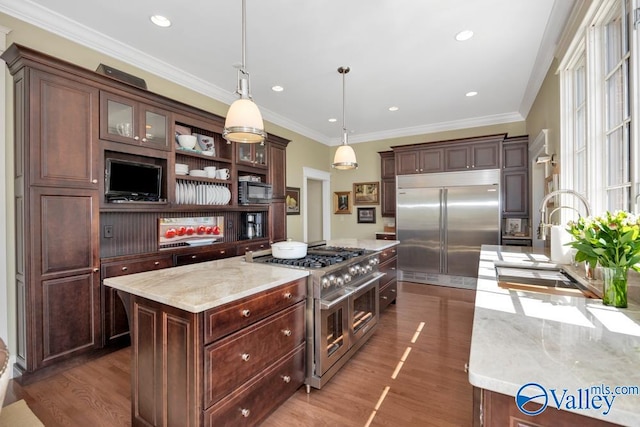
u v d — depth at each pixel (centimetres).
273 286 174
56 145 228
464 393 208
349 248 308
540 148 377
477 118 523
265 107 470
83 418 182
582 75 257
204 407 138
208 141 364
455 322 337
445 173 508
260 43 289
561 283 182
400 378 227
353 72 350
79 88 241
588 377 72
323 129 600
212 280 176
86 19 253
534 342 92
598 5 194
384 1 231
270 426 176
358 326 262
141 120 283
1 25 224
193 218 356
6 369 75
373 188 632
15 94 224
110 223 282
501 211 475
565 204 272
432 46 295
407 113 498
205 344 138
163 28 265
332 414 187
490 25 261
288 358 190
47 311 224
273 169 460
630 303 130
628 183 173
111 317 259
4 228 229
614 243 122
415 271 528
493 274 196
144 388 160
